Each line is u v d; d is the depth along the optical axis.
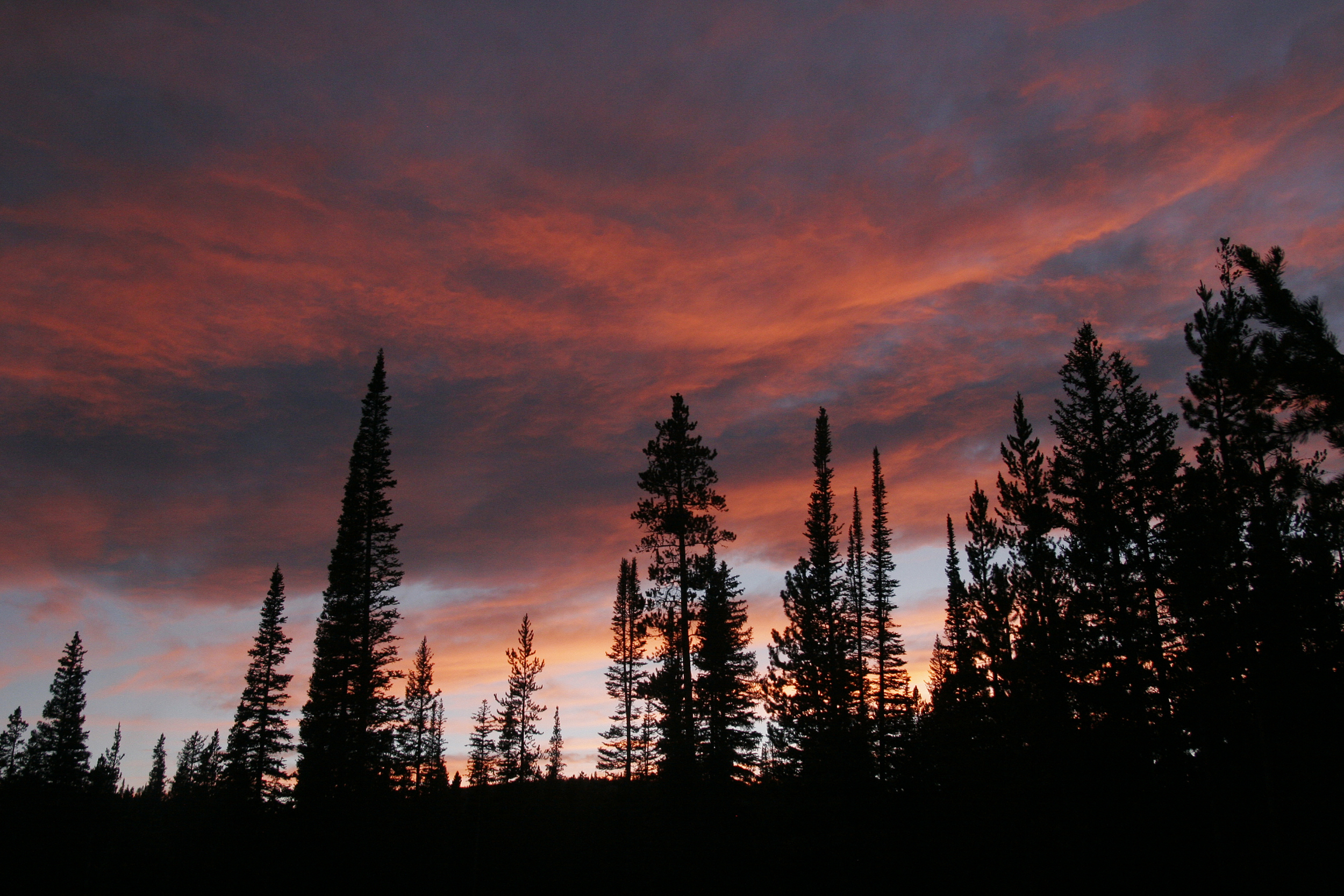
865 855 35.22
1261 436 12.87
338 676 40.41
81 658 61.97
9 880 53.06
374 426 43.53
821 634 44.00
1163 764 27.81
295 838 39.66
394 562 41.75
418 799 56.62
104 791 66.62
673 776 40.09
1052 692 28.14
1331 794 22.56
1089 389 30.45
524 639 67.56
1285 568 22.78
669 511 33.66
